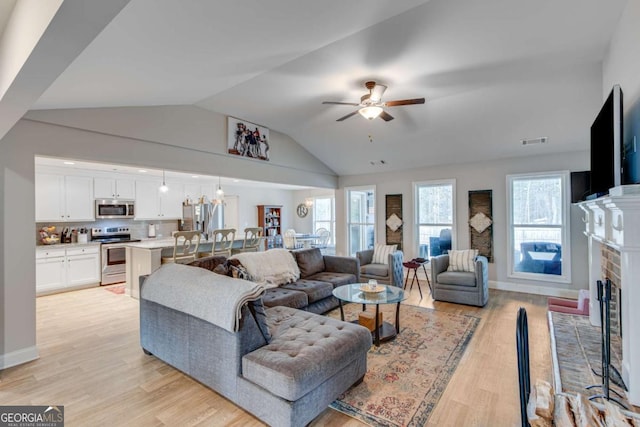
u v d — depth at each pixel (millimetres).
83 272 5672
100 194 6113
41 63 1409
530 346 3117
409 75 3330
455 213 5926
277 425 1859
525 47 2805
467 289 4508
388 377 2561
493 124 4504
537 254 5227
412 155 5898
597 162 2447
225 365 2150
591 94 3625
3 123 2166
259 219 9492
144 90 3000
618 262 2406
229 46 2234
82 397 2291
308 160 6453
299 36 2318
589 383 2104
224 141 4641
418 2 2139
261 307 2244
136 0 1456
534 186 5246
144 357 2926
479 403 2209
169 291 2584
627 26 2217
